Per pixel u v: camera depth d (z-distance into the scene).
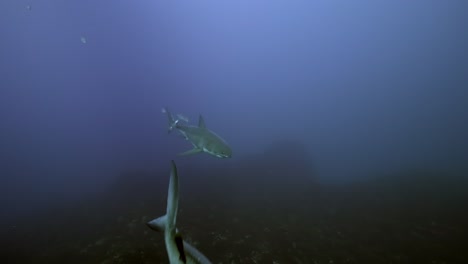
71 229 15.76
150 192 21.34
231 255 10.52
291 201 19.03
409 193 20.16
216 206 17.27
